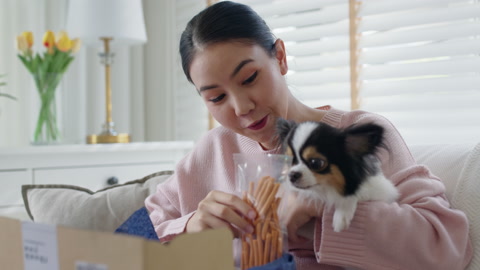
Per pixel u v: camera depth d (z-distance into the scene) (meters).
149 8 2.85
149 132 2.89
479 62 1.80
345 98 2.19
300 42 2.32
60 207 1.55
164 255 0.59
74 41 2.37
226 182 1.29
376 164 0.96
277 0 2.35
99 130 2.76
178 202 1.37
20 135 2.53
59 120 2.66
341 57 2.18
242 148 1.29
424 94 1.96
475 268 1.00
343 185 0.89
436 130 1.93
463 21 1.86
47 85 2.31
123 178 2.28
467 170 1.12
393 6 1.99
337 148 0.88
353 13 2.11
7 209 2.01
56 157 2.11
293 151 0.90
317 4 2.22
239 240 0.88
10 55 2.49
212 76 1.01
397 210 0.92
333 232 0.92
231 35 1.00
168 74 2.77
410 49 1.96
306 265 1.06
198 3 2.64
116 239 0.59
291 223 0.96
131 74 2.87
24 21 2.54
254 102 1.03
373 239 0.91
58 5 2.66
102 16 2.35
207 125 2.66
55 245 0.65
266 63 1.04
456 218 0.98
